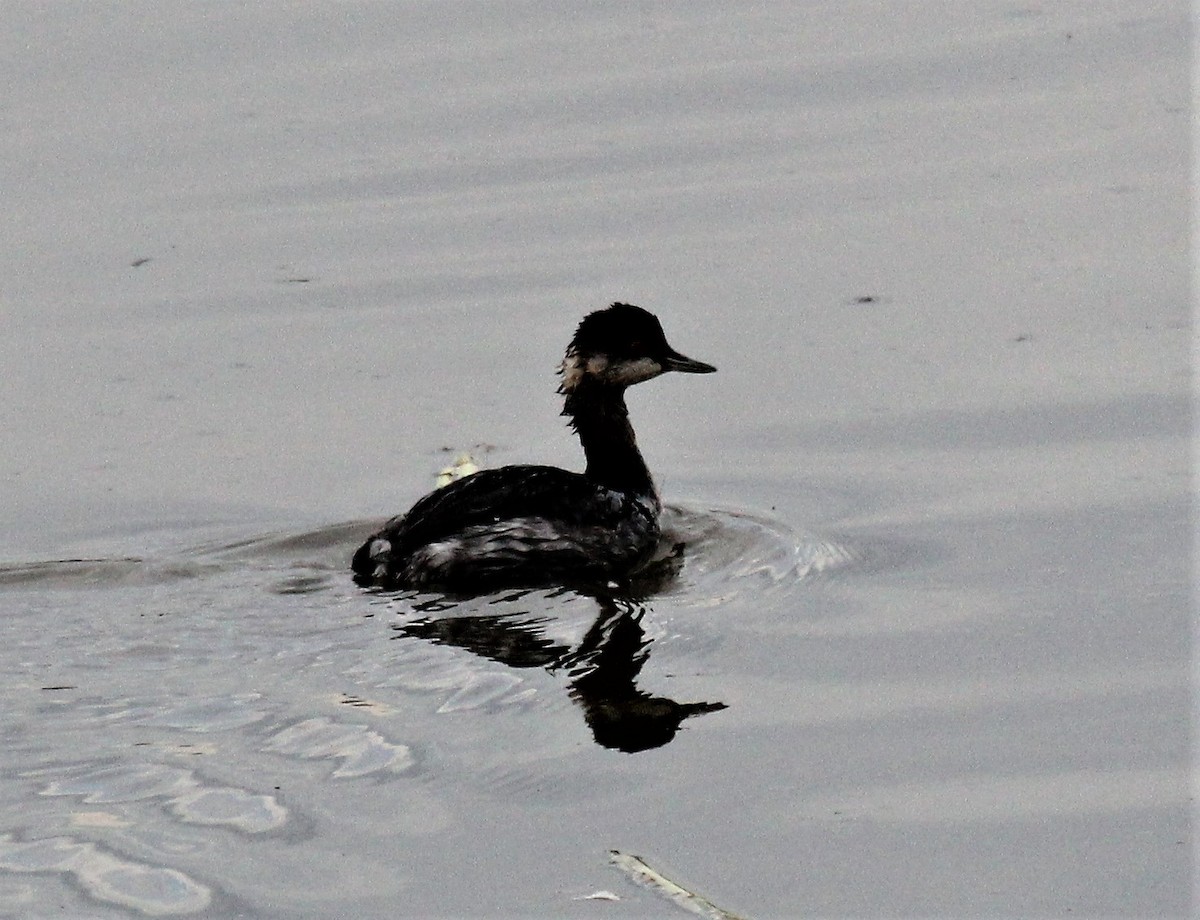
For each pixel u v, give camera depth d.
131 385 18.30
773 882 9.99
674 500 15.93
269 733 11.62
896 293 19.42
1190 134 22.67
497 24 27.88
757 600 13.73
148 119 24.78
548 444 17.09
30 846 10.27
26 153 23.89
